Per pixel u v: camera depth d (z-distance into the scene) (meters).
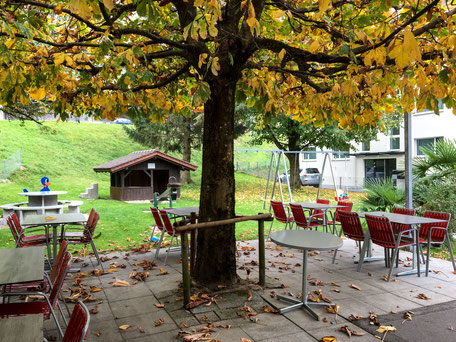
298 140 22.27
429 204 8.16
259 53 5.87
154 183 22.70
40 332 1.91
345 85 3.72
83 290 4.77
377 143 25.39
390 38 3.29
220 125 4.65
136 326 3.70
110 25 3.68
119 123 39.78
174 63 6.54
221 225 4.71
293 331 3.59
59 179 23.42
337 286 5.03
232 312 4.03
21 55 4.05
